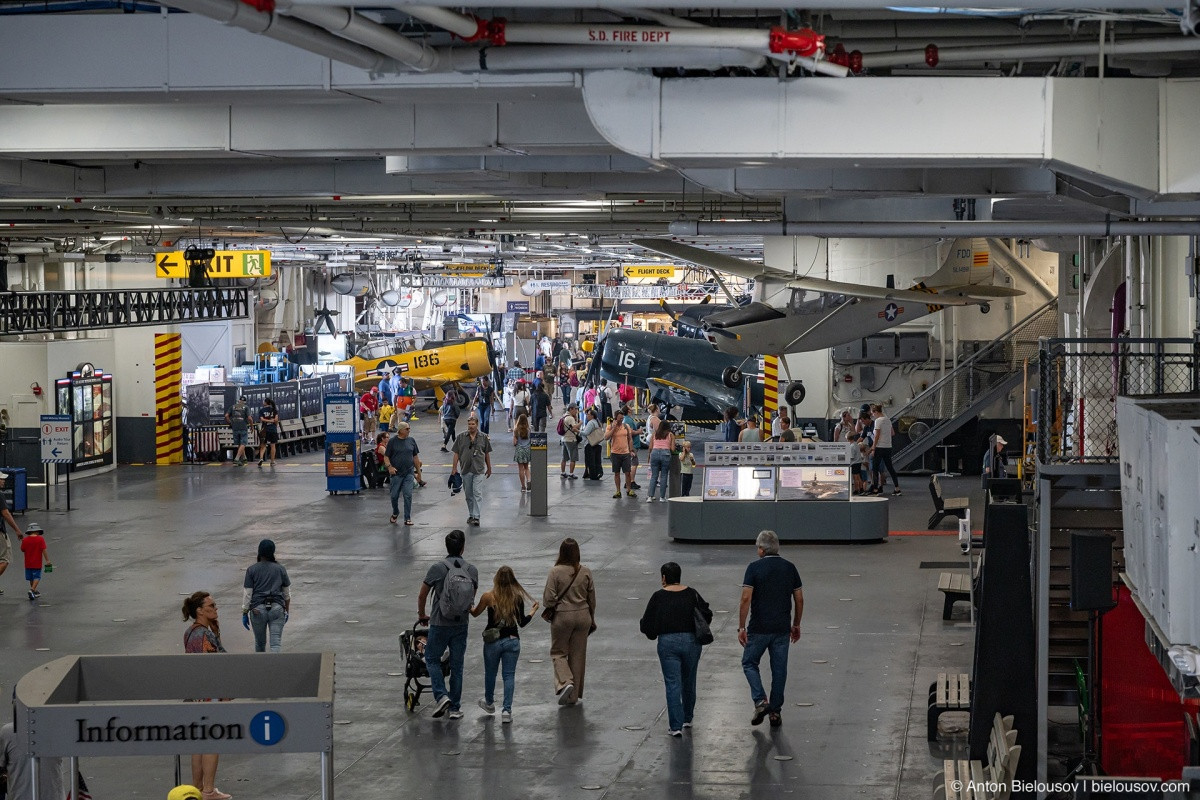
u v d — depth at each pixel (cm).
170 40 1038
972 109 955
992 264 2928
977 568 1755
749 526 2112
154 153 1338
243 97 1057
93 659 733
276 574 1322
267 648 1446
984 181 1380
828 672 1362
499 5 767
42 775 659
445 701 1219
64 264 3919
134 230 3256
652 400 3953
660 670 1373
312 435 3838
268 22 800
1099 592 869
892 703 1254
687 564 1941
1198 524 667
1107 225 1310
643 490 2789
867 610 1636
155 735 643
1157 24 1048
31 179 1764
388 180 1858
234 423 3372
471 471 2334
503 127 1298
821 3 752
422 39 973
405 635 1249
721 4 760
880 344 3092
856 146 967
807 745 1135
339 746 1144
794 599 1188
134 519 2484
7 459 3028
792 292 2938
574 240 4250
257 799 1023
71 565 2020
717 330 2961
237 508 2612
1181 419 732
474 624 1588
